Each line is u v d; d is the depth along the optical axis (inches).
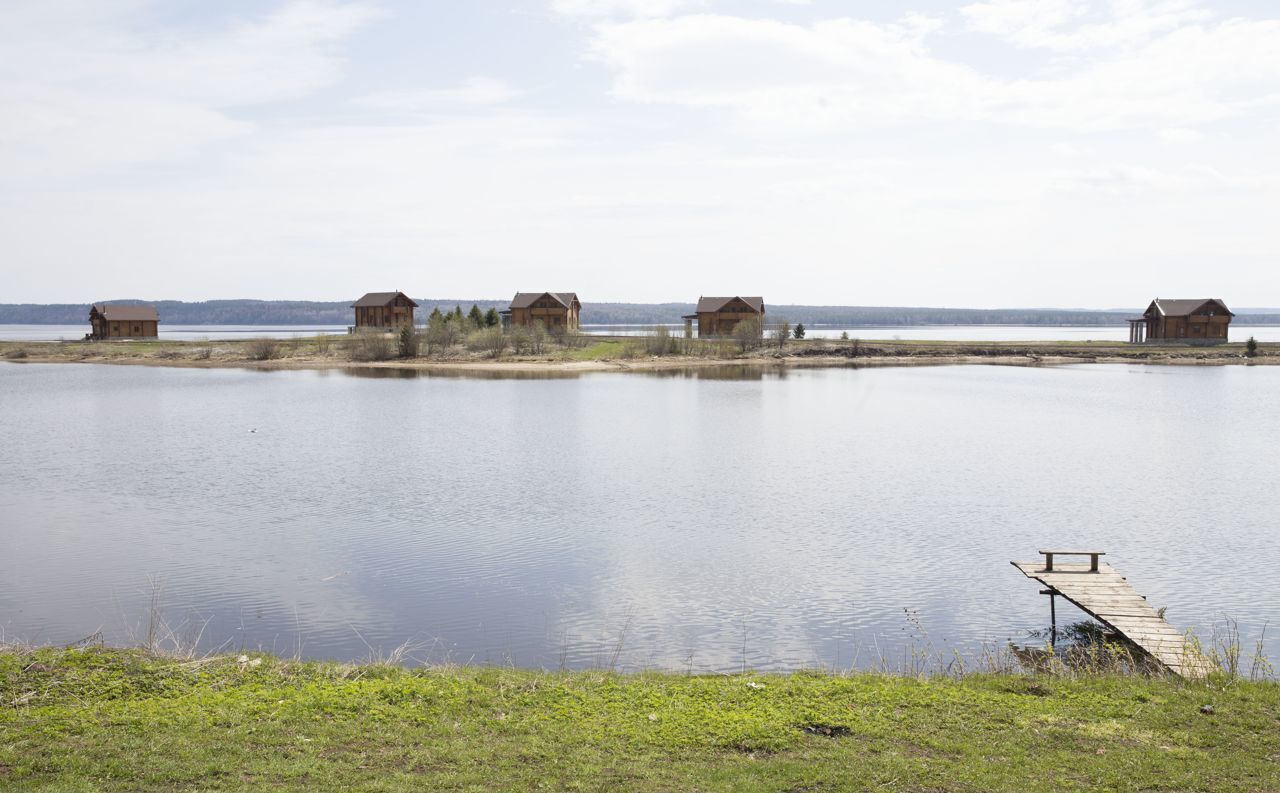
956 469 1729.8
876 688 520.7
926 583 965.2
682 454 1895.9
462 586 938.1
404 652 737.6
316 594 904.9
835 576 987.3
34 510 1305.4
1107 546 1139.9
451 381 3713.1
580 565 1023.6
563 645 766.5
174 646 735.1
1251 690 516.7
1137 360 4960.6
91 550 1072.2
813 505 1381.6
